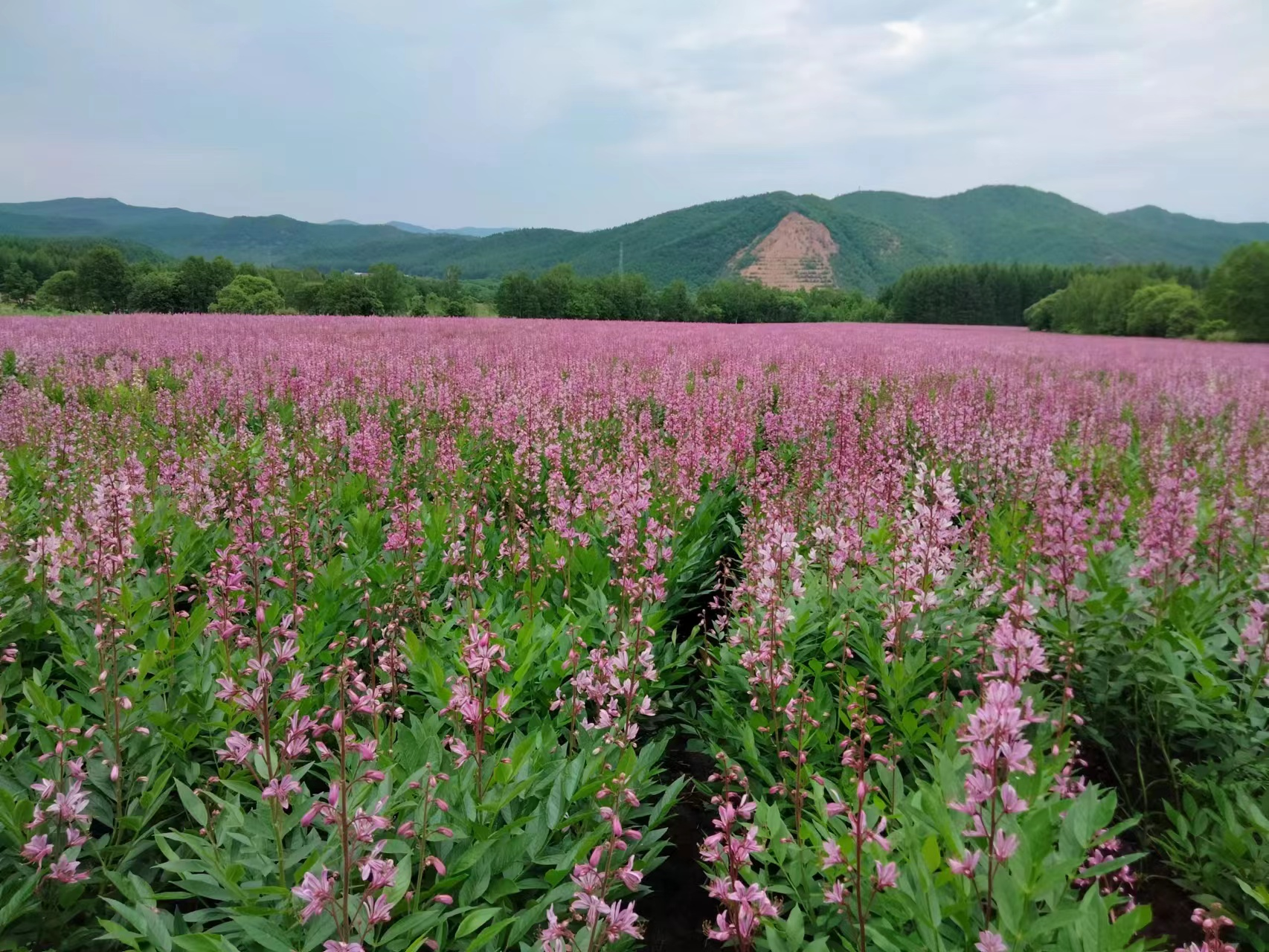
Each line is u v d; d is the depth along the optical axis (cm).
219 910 280
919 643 488
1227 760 424
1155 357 3141
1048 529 487
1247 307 5509
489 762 361
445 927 275
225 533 655
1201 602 514
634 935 265
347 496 783
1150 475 900
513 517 632
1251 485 737
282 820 290
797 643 514
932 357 2586
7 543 557
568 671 450
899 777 366
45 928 311
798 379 1606
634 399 1413
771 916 273
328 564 577
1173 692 460
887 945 264
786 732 423
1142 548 539
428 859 276
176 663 467
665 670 537
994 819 239
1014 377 1875
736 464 902
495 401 1248
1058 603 519
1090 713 498
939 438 1010
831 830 335
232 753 317
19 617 502
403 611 506
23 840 315
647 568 550
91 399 1413
